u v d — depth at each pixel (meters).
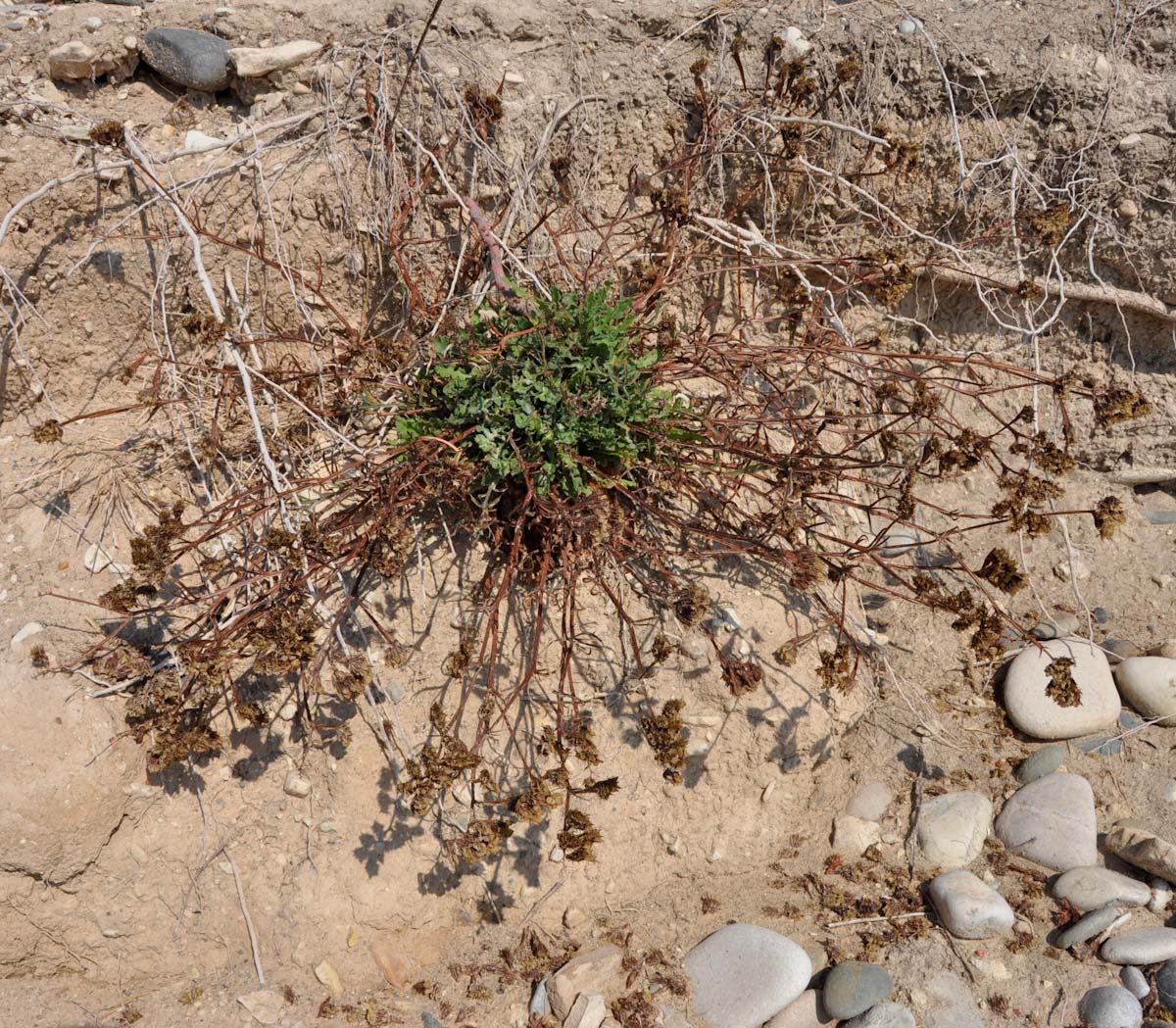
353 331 1.03
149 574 0.84
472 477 0.91
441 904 0.90
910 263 1.10
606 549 0.94
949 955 0.86
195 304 1.05
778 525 0.97
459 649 0.92
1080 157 1.11
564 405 0.91
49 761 0.85
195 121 1.09
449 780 0.81
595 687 0.95
